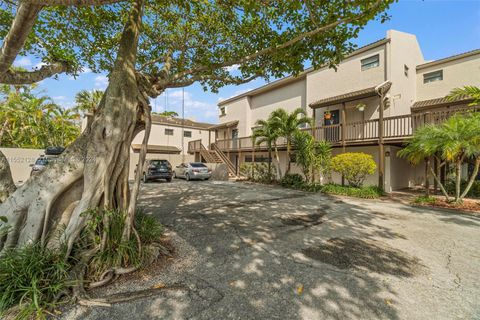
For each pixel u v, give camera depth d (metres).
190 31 6.34
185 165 17.91
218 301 2.47
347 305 2.44
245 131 20.88
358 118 13.13
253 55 5.13
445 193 8.16
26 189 3.19
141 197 8.86
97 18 5.46
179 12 5.97
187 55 6.79
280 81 17.80
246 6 4.37
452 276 3.11
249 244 4.18
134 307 2.33
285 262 3.46
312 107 14.41
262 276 3.03
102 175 3.41
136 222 4.06
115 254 3.04
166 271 3.09
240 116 21.58
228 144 21.02
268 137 14.03
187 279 2.91
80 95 22.75
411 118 10.35
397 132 10.98
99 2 2.70
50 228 3.12
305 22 4.94
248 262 3.44
